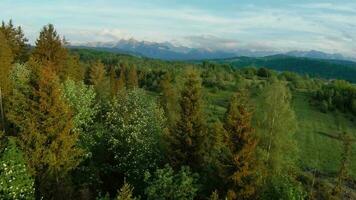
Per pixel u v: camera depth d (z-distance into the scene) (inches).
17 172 1409.9
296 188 1668.3
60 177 1616.6
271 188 1670.8
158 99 3412.9
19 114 1630.2
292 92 6988.2
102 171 1987.0
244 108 1679.4
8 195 1382.9
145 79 6097.4
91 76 4141.2
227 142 1653.5
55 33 2689.5
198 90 1867.6
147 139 1909.4
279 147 2224.4
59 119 1605.6
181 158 1827.0
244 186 1614.2
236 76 7706.7
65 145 1610.5
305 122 5654.5
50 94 1587.1
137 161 1863.9
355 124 5846.5
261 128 2276.1
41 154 1567.4
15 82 2215.8
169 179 1551.4
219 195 1668.3
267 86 2468.0
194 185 1627.7
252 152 1647.4
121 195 1194.6
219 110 5044.3
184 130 1836.9
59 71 2659.9
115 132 1977.1
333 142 5059.1
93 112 2133.4
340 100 6314.0
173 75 5580.7
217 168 1685.5
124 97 2142.0
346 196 3213.6
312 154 4586.6
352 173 3747.5
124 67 6245.1
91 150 2009.1
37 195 1568.7
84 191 1701.5
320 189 2659.9
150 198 1552.7
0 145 1489.9
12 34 2989.7
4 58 2332.7
